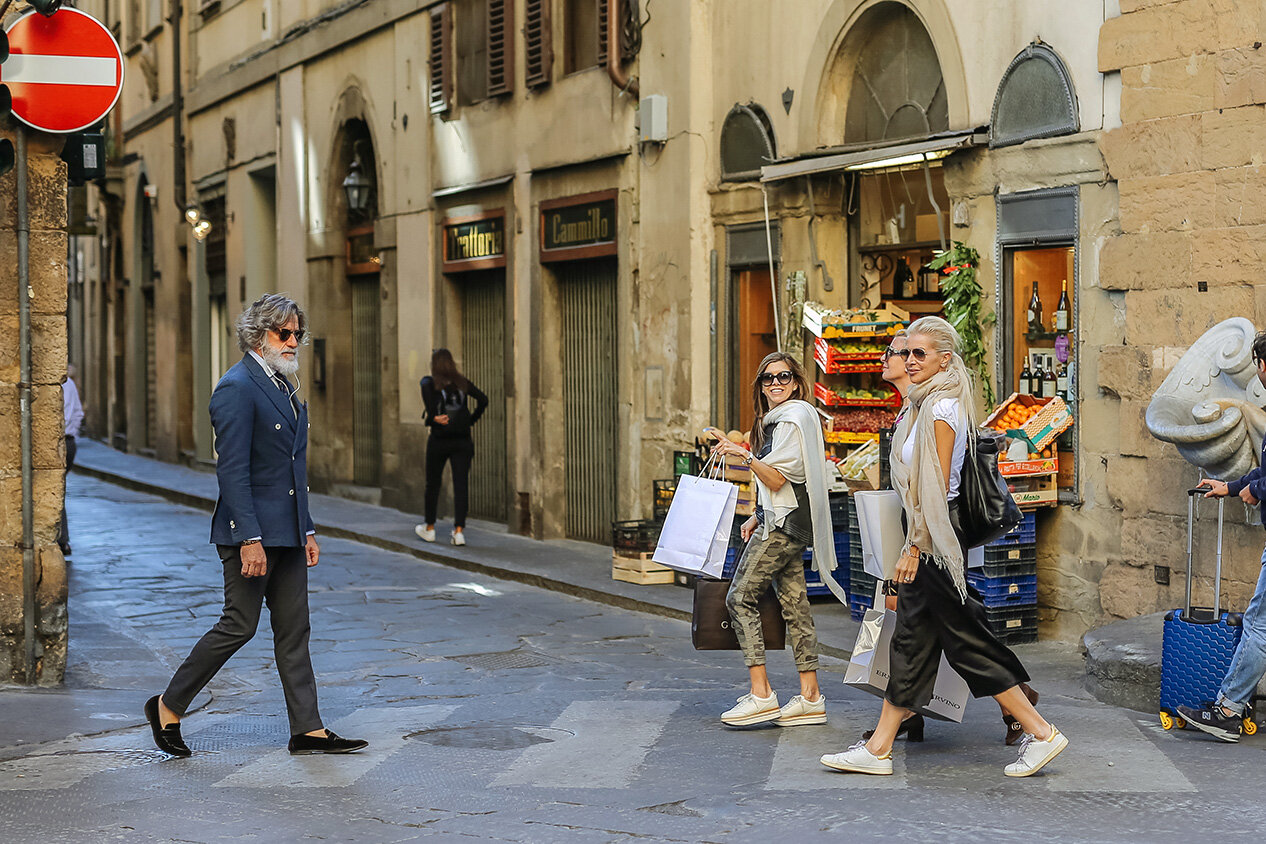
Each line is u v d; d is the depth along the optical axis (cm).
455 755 713
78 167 902
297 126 2352
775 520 752
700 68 1420
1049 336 1046
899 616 651
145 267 3266
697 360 1428
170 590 1318
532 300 1695
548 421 1684
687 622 1149
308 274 2331
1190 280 927
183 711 714
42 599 895
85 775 677
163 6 3005
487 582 1387
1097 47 984
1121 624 897
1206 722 720
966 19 1096
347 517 1914
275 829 585
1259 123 885
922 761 679
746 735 746
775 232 1327
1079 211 1004
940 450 630
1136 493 963
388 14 2009
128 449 3344
